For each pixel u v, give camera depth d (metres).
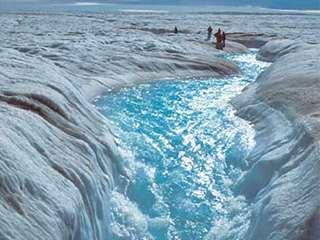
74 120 11.16
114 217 9.16
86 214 8.02
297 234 7.05
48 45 30.09
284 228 7.38
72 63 23.33
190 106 17.73
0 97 10.49
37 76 13.20
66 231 6.97
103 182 9.53
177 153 12.52
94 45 31.98
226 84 23.70
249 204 9.56
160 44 34.84
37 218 6.48
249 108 15.00
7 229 5.77
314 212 7.12
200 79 25.20
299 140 9.92
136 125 14.62
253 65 32.31
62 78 14.27
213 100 18.98
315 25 91.00
